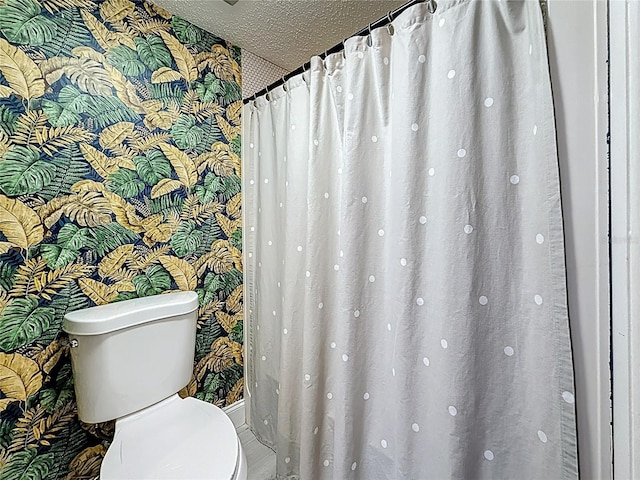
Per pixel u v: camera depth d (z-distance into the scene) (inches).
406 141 34.4
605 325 22.7
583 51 23.7
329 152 46.3
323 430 47.5
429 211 33.7
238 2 51.2
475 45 29.7
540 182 26.4
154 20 51.8
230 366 65.1
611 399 22.3
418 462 35.1
